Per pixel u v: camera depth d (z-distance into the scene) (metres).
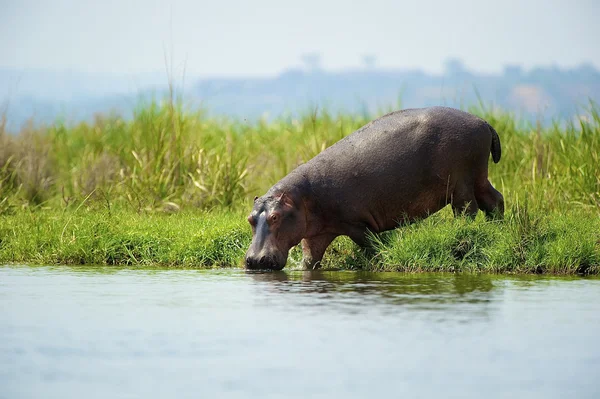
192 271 41.12
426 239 41.56
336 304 31.41
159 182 57.62
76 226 46.97
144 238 45.66
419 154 42.19
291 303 31.72
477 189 44.06
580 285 35.81
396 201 42.78
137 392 21.53
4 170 60.97
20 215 52.03
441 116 42.56
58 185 62.66
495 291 34.19
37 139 67.38
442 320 28.64
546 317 29.09
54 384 22.12
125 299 32.81
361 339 26.16
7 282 37.31
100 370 23.28
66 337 26.61
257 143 69.62
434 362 23.89
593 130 58.25
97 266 43.47
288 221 41.56
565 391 21.56
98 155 66.50
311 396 21.20
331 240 43.72
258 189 58.62
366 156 42.53
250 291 34.53
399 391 21.58
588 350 25.06
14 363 23.92
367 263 42.50
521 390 21.64
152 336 26.69
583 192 53.91
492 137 44.25
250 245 41.34
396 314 29.53
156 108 65.50
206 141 62.59
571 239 40.84
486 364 23.70
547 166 56.94
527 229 41.75
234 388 21.81
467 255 41.12
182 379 22.50
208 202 56.25
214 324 28.22
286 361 24.00
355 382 22.20
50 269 42.00
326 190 42.50
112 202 55.94
